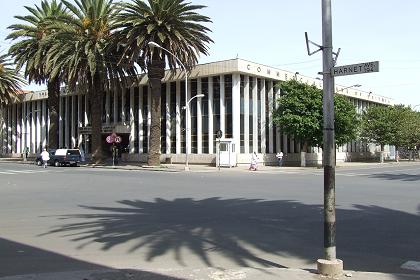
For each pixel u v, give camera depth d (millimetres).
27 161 63000
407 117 70062
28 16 51531
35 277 6586
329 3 6832
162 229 11008
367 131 68188
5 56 60844
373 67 6410
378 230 10805
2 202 16469
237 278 6586
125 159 59562
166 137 54844
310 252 8711
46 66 44719
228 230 10883
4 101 65125
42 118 74375
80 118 66688
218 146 44000
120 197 18031
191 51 42562
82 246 9172
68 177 30281
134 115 59156
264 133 52281
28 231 10797
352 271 7023
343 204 15656
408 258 8172
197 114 51844
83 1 47031
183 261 7984
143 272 6922
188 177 30750
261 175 33938
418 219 12414
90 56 43688
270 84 53750
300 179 29016
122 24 41844
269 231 10758
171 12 40938
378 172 39344
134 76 49406
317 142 48406
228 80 49625
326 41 6809
